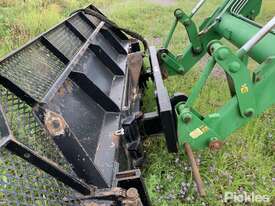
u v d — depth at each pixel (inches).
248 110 45.9
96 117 53.7
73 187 35.9
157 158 59.1
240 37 64.4
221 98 81.4
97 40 77.5
